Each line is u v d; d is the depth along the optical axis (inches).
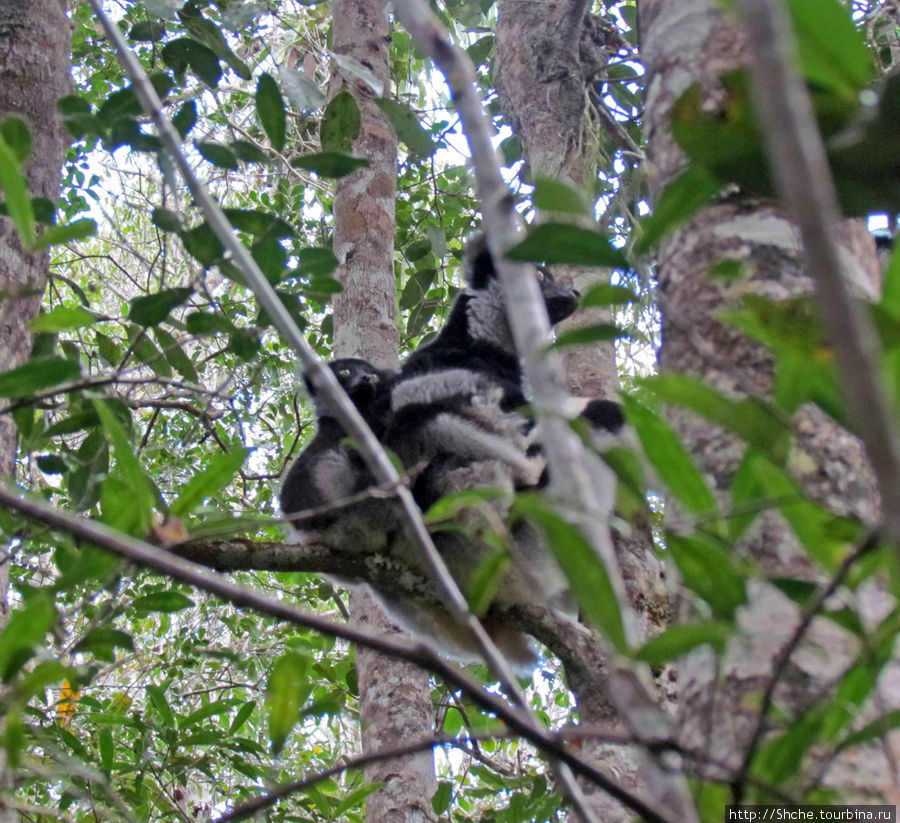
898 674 78.7
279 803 198.2
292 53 323.3
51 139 186.4
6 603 150.3
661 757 63.9
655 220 66.4
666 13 116.0
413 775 206.4
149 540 105.1
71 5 276.7
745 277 99.3
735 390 94.4
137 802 186.1
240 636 297.7
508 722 61.9
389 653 63.0
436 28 74.8
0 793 90.7
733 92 59.1
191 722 191.9
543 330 72.7
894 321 53.3
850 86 55.9
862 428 37.9
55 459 144.9
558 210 68.1
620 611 61.9
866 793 72.7
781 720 69.6
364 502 180.7
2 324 160.7
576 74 210.8
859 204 60.6
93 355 206.2
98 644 98.7
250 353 131.6
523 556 169.0
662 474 69.6
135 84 96.8
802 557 83.5
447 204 314.8
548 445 70.3
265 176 313.3
